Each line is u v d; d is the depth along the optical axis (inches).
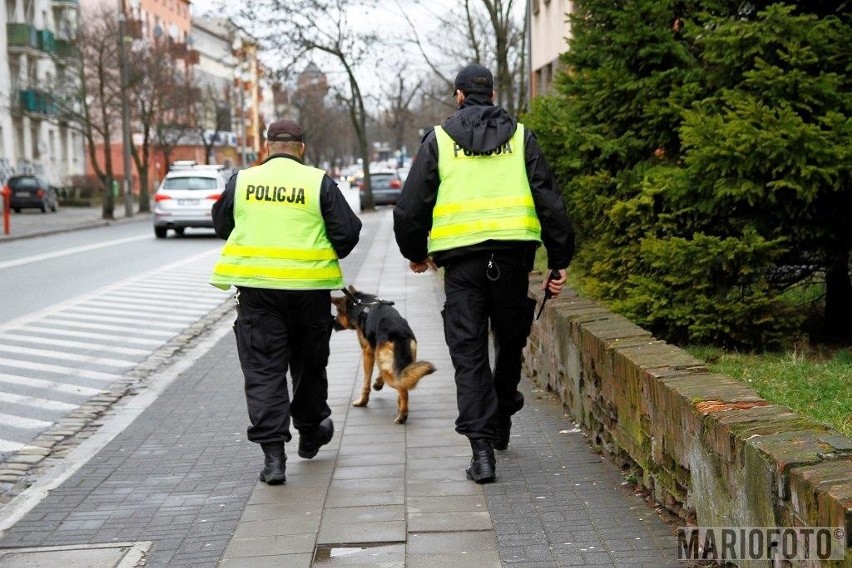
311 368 243.0
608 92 319.9
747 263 282.8
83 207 2295.8
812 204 285.4
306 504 214.7
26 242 1205.1
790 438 141.3
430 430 278.8
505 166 219.9
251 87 4478.3
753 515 141.4
